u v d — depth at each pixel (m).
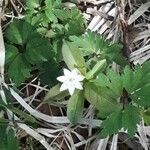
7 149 0.09
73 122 0.09
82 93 0.09
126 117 0.09
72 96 0.09
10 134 0.09
